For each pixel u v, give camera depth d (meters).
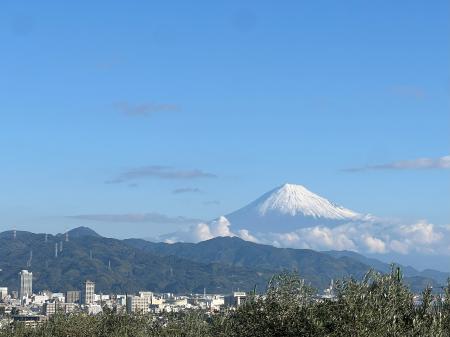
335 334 37.09
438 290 39.53
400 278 40.22
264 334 42.38
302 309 41.50
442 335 36.22
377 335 36.25
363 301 37.62
